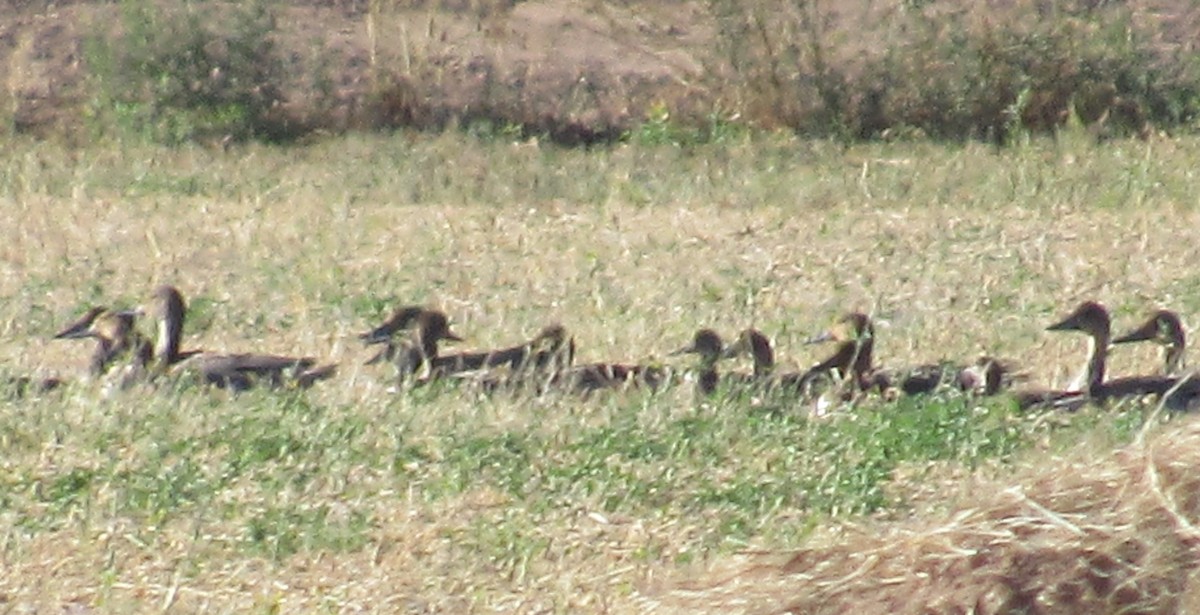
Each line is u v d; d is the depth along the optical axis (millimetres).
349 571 33531
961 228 65188
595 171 76500
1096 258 60562
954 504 32750
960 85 86875
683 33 91312
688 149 82500
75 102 88375
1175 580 28266
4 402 43219
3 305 54594
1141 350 50406
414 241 63688
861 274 58375
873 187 72812
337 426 40469
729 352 47469
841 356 46125
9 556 34031
